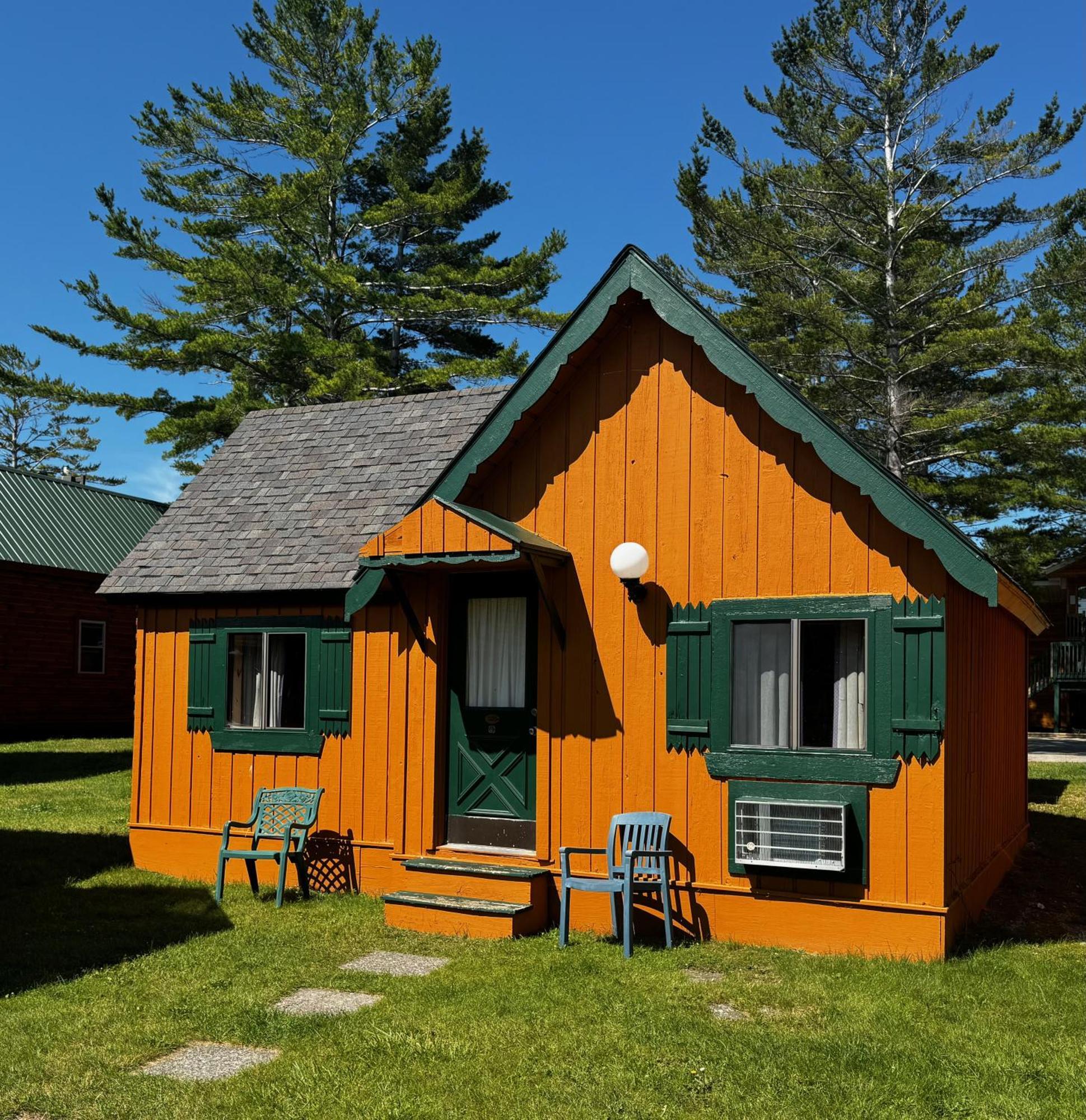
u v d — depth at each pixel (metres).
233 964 7.88
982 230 29.28
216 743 11.03
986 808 10.13
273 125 30.67
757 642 8.66
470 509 9.33
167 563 11.61
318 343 27.78
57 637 25.92
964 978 7.36
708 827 8.64
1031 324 26.05
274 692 10.96
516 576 9.81
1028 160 26.30
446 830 9.91
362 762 10.30
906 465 27.44
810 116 28.27
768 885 8.38
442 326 32.12
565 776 9.23
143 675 11.55
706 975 7.59
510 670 9.80
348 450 12.53
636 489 9.16
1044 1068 5.87
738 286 29.33
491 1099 5.52
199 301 29.50
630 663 9.06
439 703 9.95
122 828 13.84
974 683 9.47
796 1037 6.32
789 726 8.49
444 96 33.00
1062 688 31.50
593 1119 5.30
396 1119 5.30
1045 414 26.72
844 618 8.27
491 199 33.66
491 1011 6.78
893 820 8.02
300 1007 6.98
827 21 27.95
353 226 32.12
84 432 57.62
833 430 8.17
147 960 7.97
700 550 8.87
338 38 32.06
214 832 10.94
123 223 27.53
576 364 9.38
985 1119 5.29
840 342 26.92
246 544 11.47
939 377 28.75
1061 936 8.80
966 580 7.64
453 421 12.36
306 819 10.23
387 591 10.30
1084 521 32.06
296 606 10.80
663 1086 5.66
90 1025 6.57
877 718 8.10
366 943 8.50
